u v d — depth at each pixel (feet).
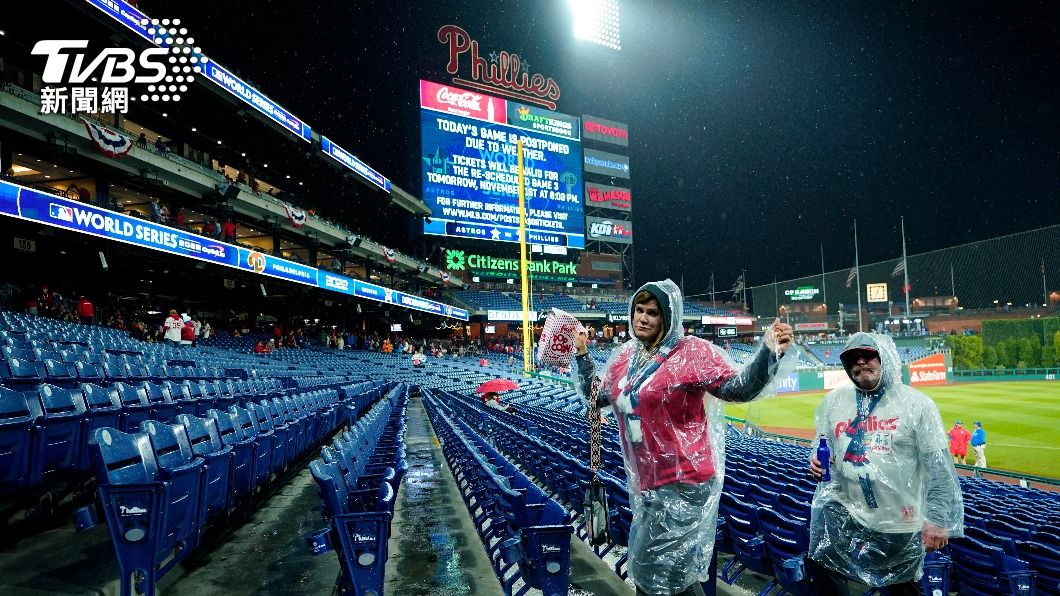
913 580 9.51
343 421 37.47
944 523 9.02
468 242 156.66
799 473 24.16
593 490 8.50
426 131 146.92
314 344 101.45
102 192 68.85
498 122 157.17
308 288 98.32
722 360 7.64
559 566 10.84
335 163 105.50
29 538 12.96
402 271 139.85
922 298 205.77
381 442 22.86
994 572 12.50
